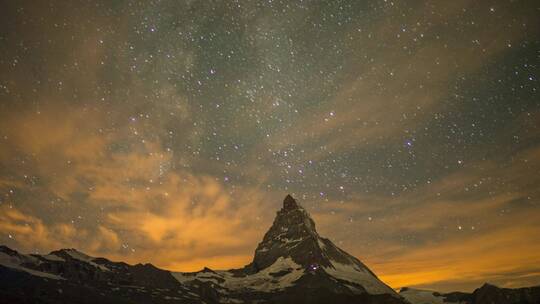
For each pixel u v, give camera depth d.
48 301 193.50
